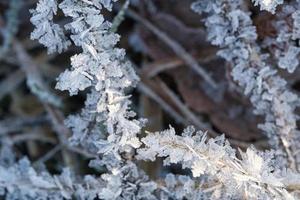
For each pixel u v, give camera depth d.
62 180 0.43
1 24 0.56
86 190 0.42
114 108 0.38
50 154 0.52
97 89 0.38
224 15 0.42
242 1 0.42
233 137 0.49
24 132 0.54
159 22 0.52
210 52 0.50
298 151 0.42
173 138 0.38
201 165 0.37
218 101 0.50
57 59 0.56
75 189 0.43
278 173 0.39
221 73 0.50
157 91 0.52
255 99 0.43
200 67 0.50
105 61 0.38
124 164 0.40
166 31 0.52
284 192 0.38
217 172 0.38
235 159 0.38
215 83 0.50
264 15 0.43
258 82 0.42
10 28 0.55
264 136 0.49
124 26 0.54
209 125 0.50
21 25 0.56
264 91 0.42
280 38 0.42
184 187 0.40
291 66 0.42
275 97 0.42
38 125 0.54
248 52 0.42
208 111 0.51
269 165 0.39
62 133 0.51
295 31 0.42
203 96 0.51
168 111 0.52
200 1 0.43
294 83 0.48
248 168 0.37
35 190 0.43
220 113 0.50
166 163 0.39
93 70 0.38
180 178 0.41
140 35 0.53
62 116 0.52
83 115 0.41
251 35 0.42
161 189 0.42
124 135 0.38
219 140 0.39
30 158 0.54
